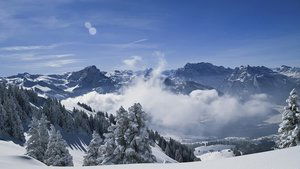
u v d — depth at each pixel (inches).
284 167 494.3
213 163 619.8
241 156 661.9
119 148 1290.6
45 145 2288.4
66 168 753.0
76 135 4953.3
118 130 1307.8
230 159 641.6
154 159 1304.1
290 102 1492.4
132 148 1275.8
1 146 2021.4
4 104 3718.0
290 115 1473.9
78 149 4434.1
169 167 636.1
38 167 786.2
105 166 734.5
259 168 511.2
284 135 1485.0
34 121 2308.1
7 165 799.1
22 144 3540.8
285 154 605.9
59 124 4867.1
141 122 1310.3
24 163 899.4
